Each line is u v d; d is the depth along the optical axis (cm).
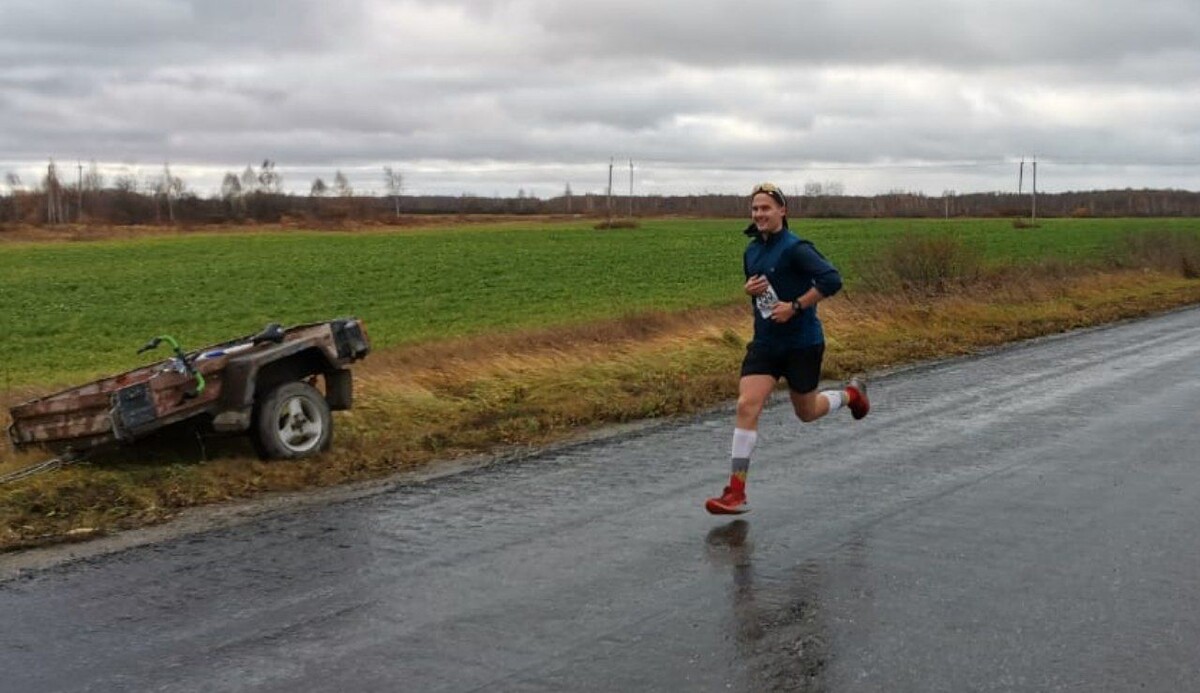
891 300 2092
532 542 626
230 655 460
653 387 1227
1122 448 877
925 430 969
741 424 682
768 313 682
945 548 605
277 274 4184
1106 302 2466
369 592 540
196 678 437
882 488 748
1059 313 2177
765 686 422
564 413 1043
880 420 1023
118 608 522
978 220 11244
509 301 2925
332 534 650
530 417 1030
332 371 915
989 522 659
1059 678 427
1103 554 591
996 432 955
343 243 6900
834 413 1066
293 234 8812
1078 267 3102
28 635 488
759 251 690
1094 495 723
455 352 1395
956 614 500
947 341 1722
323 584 554
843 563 579
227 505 731
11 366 1827
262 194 13162
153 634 486
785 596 526
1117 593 527
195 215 12456
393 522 677
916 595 526
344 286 3578
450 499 736
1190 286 3019
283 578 565
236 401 816
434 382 1234
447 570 575
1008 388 1225
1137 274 3191
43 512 709
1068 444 897
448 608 514
